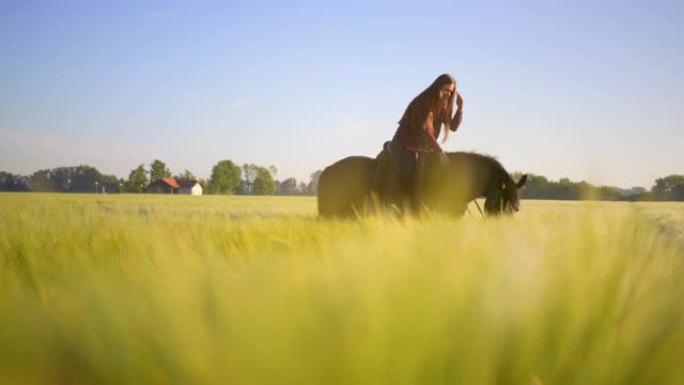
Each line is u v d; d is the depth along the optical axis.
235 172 135.88
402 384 0.98
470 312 1.11
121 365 1.07
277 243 2.28
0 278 1.65
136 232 2.98
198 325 1.05
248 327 1.02
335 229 3.24
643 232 1.57
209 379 0.99
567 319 1.12
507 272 1.32
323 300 1.12
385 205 10.35
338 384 0.97
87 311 1.15
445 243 1.66
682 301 1.23
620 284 1.22
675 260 1.47
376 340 1.01
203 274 1.30
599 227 1.41
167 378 1.03
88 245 2.67
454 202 10.48
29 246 2.42
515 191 10.69
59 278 1.67
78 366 1.10
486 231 1.93
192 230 3.24
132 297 1.19
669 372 1.07
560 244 1.39
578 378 1.07
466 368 1.03
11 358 1.11
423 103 10.48
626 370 1.07
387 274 1.25
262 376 0.96
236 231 3.15
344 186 11.57
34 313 1.24
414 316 1.06
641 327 1.14
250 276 1.32
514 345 1.09
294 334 1.01
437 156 10.41
